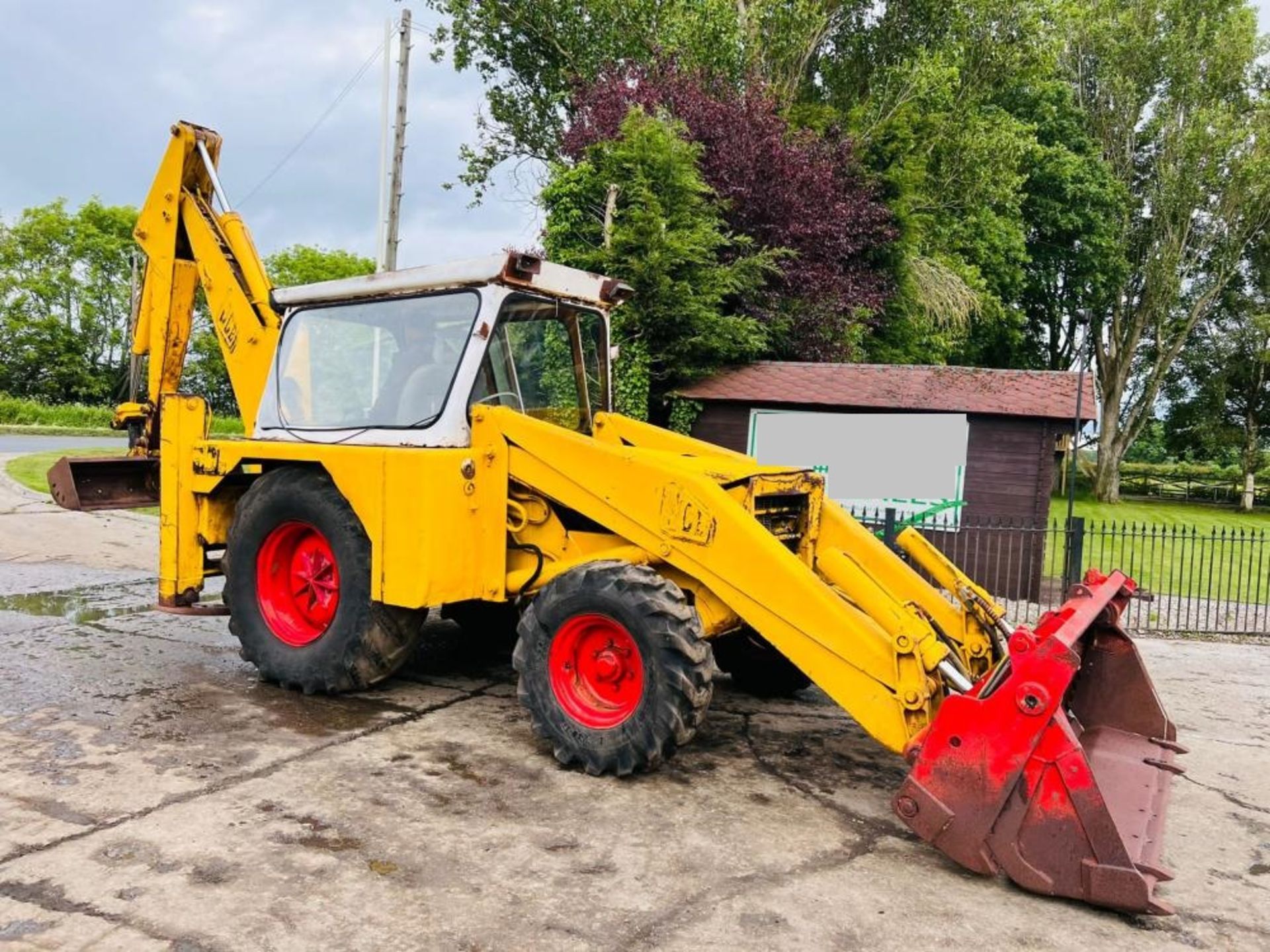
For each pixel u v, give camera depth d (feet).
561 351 17.44
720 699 18.37
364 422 16.40
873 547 15.98
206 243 19.51
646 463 14.02
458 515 14.84
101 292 159.33
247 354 18.83
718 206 47.57
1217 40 92.02
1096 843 9.93
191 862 10.35
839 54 70.64
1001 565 36.29
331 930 9.11
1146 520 73.20
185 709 15.78
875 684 12.14
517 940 9.08
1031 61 70.03
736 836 11.79
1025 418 35.91
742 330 42.55
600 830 11.74
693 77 53.78
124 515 42.11
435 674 18.78
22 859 10.25
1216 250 96.27
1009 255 80.33
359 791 12.57
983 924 9.86
